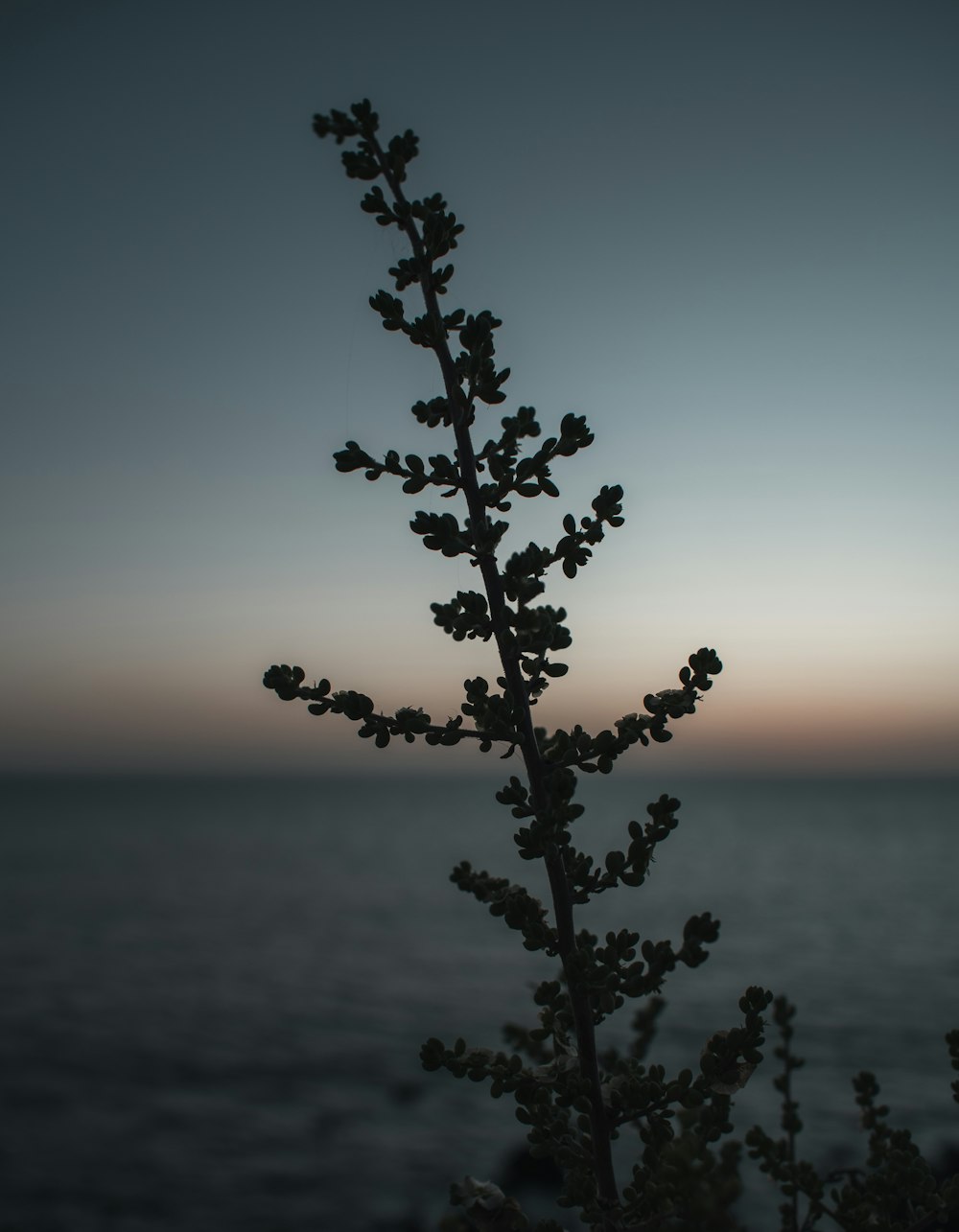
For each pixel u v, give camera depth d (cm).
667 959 305
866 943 10600
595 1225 282
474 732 316
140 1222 3450
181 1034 6744
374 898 16350
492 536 318
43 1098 5134
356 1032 6781
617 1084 301
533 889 13950
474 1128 4478
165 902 15438
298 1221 3431
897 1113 3994
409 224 349
